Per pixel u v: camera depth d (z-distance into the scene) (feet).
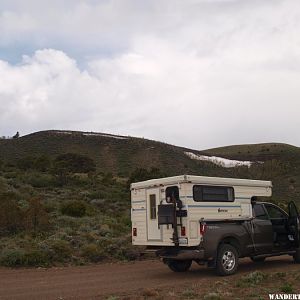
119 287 36.50
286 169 252.62
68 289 36.17
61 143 325.01
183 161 305.12
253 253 43.80
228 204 43.11
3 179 123.65
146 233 43.73
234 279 38.19
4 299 32.53
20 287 37.52
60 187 135.64
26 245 57.47
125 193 132.26
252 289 32.12
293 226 46.83
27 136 338.75
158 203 42.68
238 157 355.15
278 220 47.34
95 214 94.89
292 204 47.11
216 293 30.40
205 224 40.57
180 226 40.27
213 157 344.69
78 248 58.90
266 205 46.98
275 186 207.31
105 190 136.46
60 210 91.30
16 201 86.43
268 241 45.06
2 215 67.87
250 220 44.34
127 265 52.16
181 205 40.32
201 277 40.75
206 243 40.04
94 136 342.85
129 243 61.52
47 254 52.85
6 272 46.55
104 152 313.53
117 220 87.92
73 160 208.85
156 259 57.41
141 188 44.55
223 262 40.81
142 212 44.32
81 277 42.75
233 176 255.29
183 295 30.76
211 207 41.73
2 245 57.21
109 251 57.93
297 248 47.37
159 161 296.10
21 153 293.64
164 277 41.73
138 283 38.40
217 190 42.55
